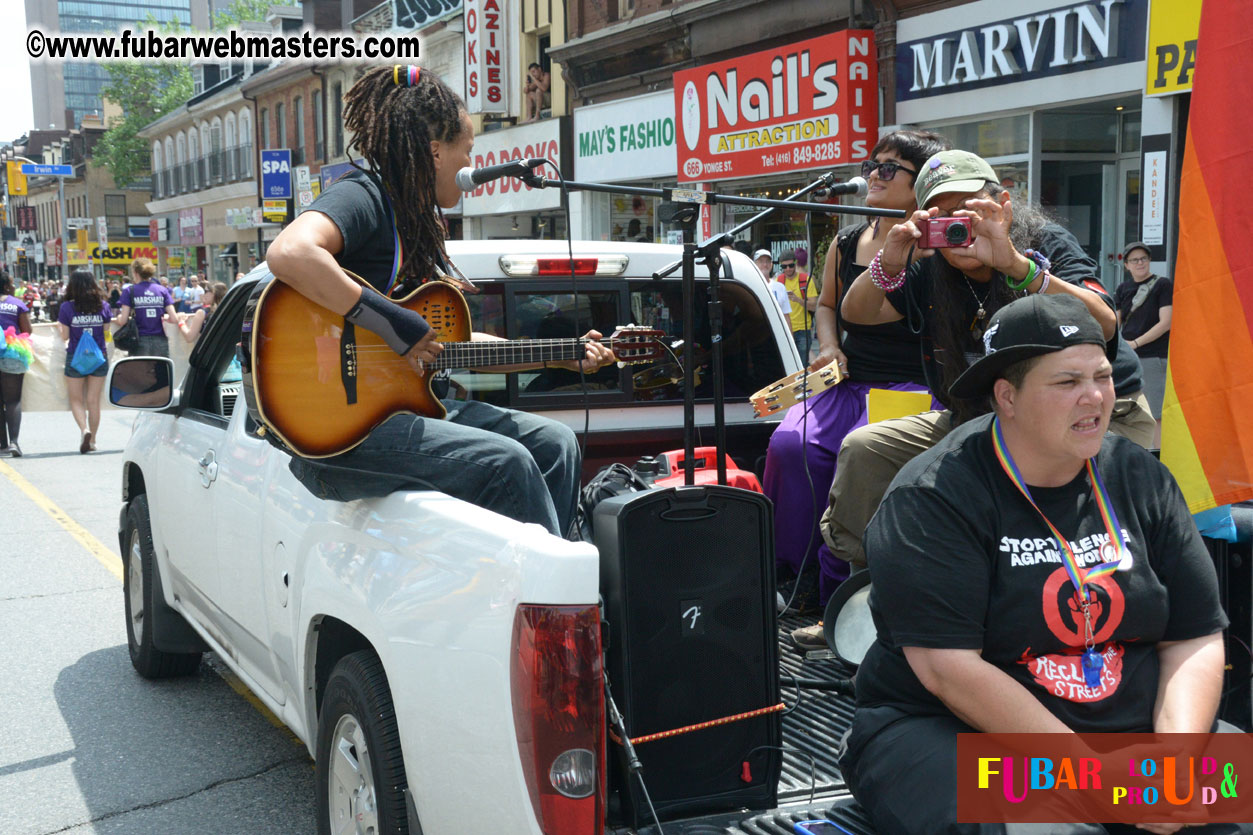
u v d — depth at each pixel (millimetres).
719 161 15961
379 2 34688
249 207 43188
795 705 3035
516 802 2217
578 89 20094
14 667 5367
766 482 4180
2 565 7320
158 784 4062
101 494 9789
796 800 2623
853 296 3830
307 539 3051
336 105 35625
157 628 4879
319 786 2998
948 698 2307
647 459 3438
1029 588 2328
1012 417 2361
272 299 2699
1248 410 3029
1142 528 2428
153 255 59625
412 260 2982
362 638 2951
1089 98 10719
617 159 18891
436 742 2393
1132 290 9492
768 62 14641
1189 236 3135
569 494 3059
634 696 2484
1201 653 2424
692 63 16969
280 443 2812
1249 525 3156
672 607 2512
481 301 4242
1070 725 2324
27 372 12117
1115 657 2377
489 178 3006
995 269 3186
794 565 4102
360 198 2854
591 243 4406
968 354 3314
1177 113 9883
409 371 2848
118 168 67125
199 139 49469
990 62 11656
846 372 4039
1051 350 2266
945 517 2346
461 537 2441
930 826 2248
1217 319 3086
